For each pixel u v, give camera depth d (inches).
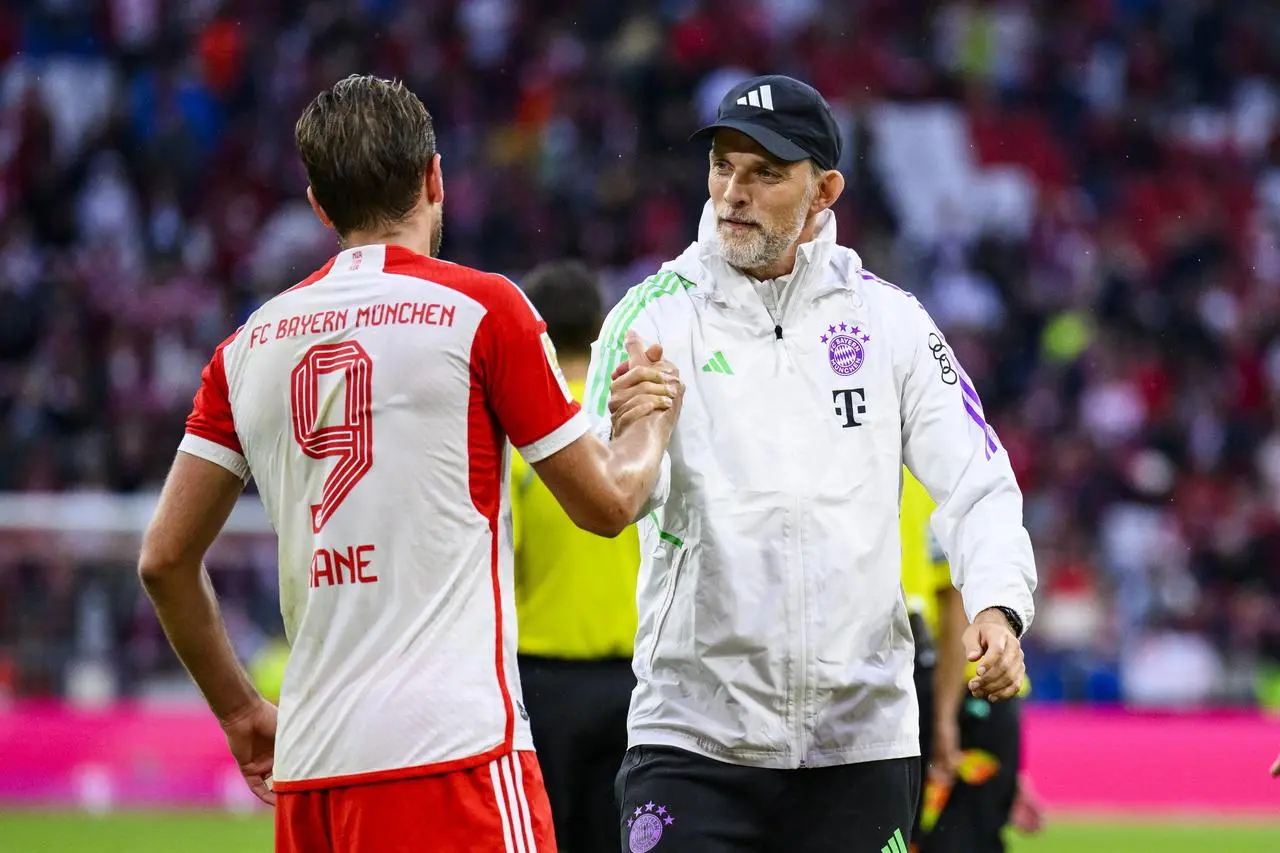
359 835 462.9
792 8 3122.5
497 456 482.9
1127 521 2325.3
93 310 2439.7
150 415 2272.4
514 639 482.0
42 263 2564.0
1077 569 2068.2
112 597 1763.0
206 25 2935.5
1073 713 1822.1
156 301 2480.3
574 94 2864.2
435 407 470.9
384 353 472.4
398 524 468.4
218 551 1776.6
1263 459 2500.0
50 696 1728.6
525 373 476.1
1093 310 2711.6
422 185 495.2
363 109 486.6
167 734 1668.3
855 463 565.3
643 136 2817.4
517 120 2876.5
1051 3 3198.8
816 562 556.1
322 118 488.1
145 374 2364.7
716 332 571.8
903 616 573.3
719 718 559.2
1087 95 3125.0
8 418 2251.5
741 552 555.5
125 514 1784.0
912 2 3159.5
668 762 563.5
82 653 1744.6
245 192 2736.2
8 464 2086.6
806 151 564.1
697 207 2726.4
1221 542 2298.2
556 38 2982.3
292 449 478.9
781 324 571.2
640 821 562.3
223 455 494.9
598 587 740.0
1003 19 3161.9
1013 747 810.2
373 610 468.4
